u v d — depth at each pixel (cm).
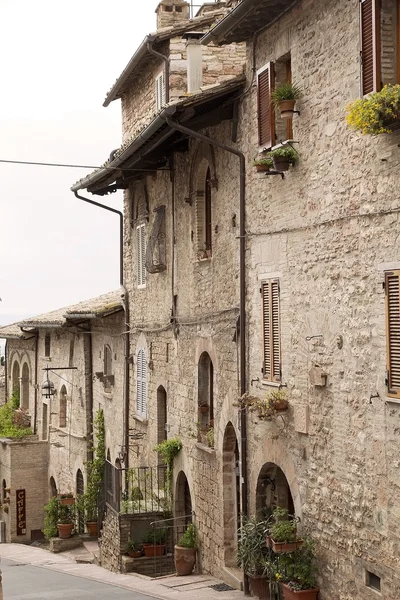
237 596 1531
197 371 1861
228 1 1948
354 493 1176
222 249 1697
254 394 1529
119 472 2056
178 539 2002
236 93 1590
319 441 1280
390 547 1087
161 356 2147
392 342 1078
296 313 1355
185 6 2352
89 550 2617
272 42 1439
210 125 1661
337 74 1212
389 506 1088
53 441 3284
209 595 1560
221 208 1703
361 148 1149
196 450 1866
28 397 3772
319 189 1274
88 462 2795
